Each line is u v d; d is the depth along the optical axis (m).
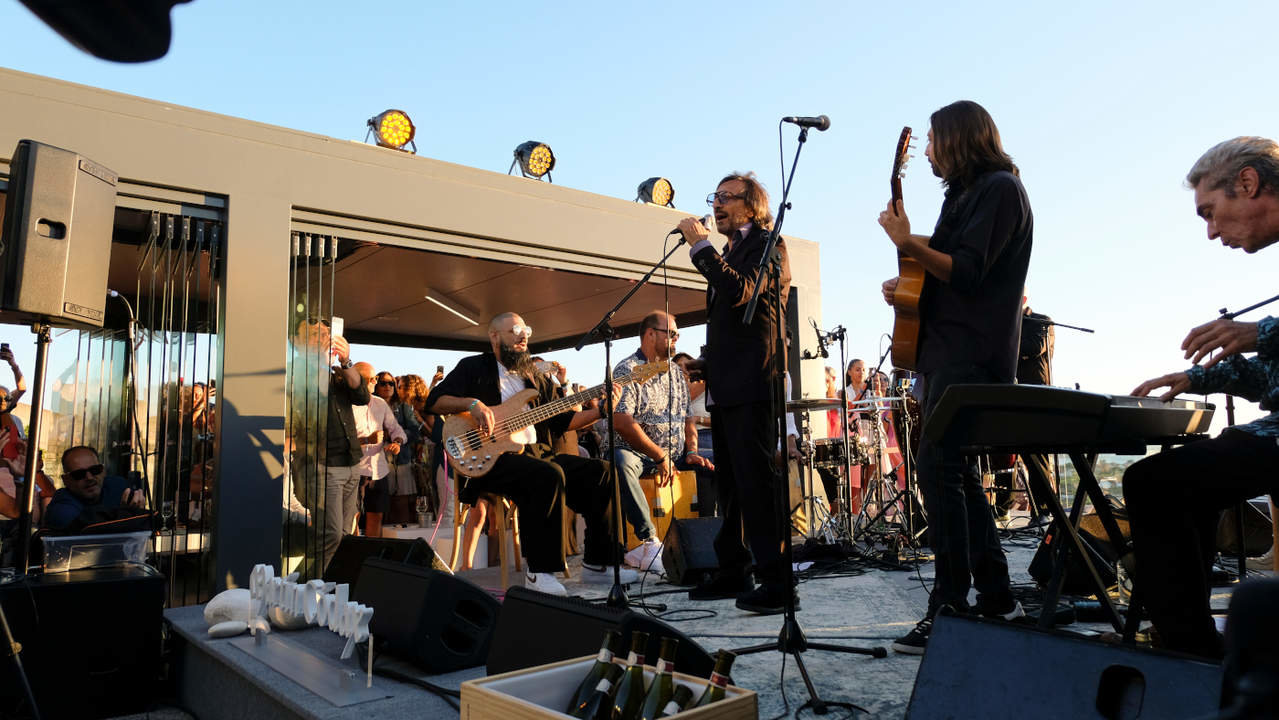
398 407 7.96
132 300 7.01
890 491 6.69
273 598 2.78
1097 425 1.65
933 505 2.45
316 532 4.62
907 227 2.39
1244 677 0.46
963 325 2.43
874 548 5.79
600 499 4.75
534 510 4.10
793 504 6.53
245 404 4.37
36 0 0.38
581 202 5.97
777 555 3.25
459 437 4.15
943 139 2.56
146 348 4.41
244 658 2.56
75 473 3.54
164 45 0.44
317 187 4.79
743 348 3.26
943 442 1.89
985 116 2.54
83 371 5.38
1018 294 2.47
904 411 5.84
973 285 2.36
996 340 2.41
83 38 0.41
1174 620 1.52
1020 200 2.42
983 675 1.44
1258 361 1.74
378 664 2.36
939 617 1.57
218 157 4.48
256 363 4.43
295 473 4.62
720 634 2.89
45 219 3.02
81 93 4.15
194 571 4.26
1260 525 4.53
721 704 1.40
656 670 1.54
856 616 3.20
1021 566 4.69
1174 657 1.23
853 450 6.47
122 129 4.23
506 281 6.93
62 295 3.01
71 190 3.09
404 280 6.87
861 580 4.35
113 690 2.88
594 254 6.00
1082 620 2.97
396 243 5.14
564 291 7.36
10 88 3.97
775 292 2.61
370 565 2.71
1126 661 1.27
